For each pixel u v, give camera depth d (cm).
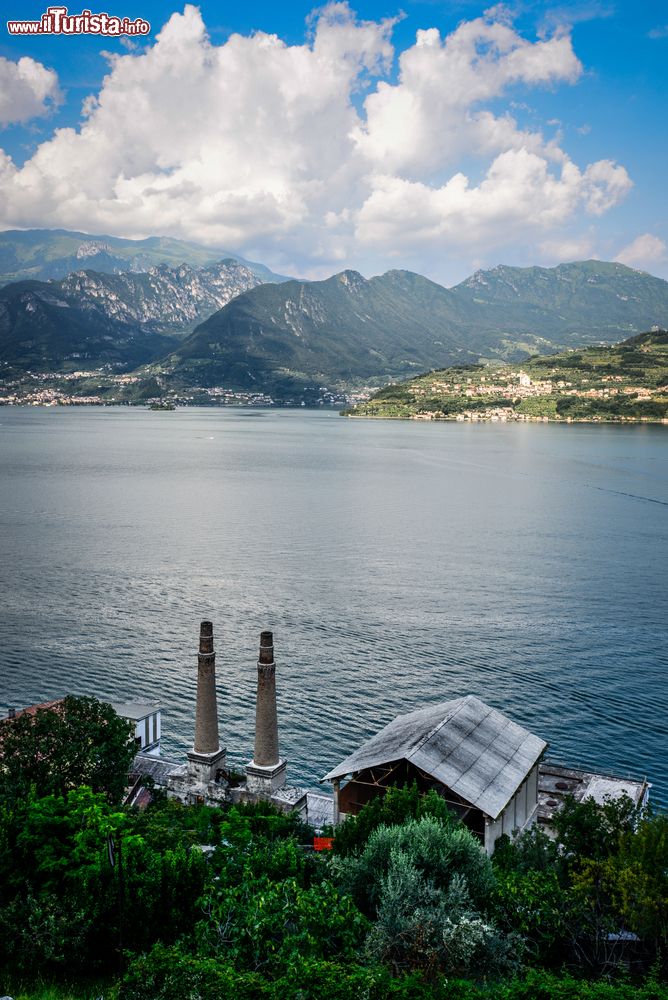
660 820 4906
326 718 9756
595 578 16438
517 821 6562
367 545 19788
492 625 13362
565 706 10125
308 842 6256
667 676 11119
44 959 3925
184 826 6278
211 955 3831
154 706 10050
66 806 4984
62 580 15925
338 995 3422
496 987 3631
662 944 4334
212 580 16112
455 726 6862
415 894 4206
